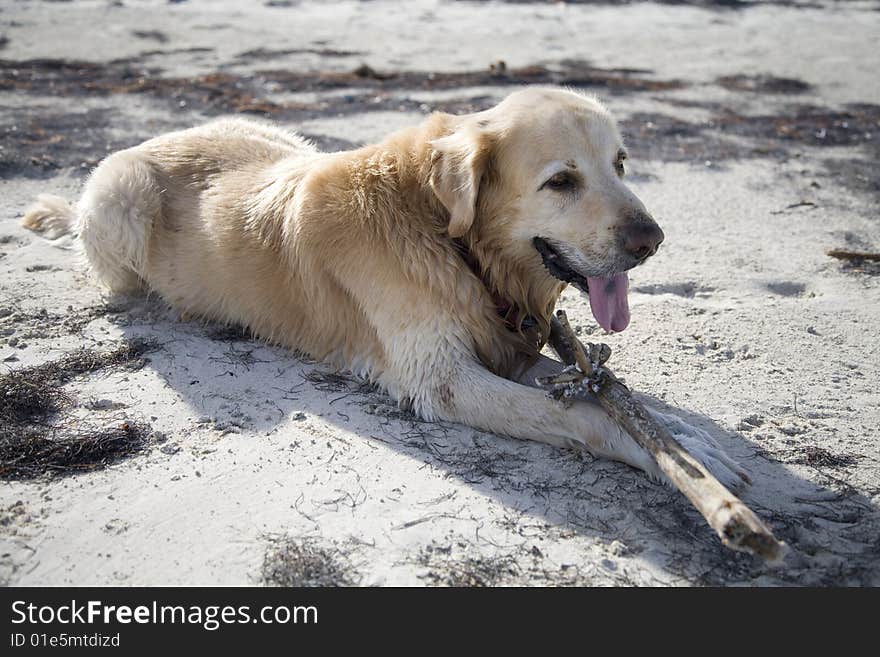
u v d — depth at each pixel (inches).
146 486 59.8
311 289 69.0
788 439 63.6
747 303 76.7
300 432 63.6
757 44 188.4
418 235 66.0
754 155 111.3
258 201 71.7
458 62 163.6
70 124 115.3
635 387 67.6
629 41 189.9
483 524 58.2
